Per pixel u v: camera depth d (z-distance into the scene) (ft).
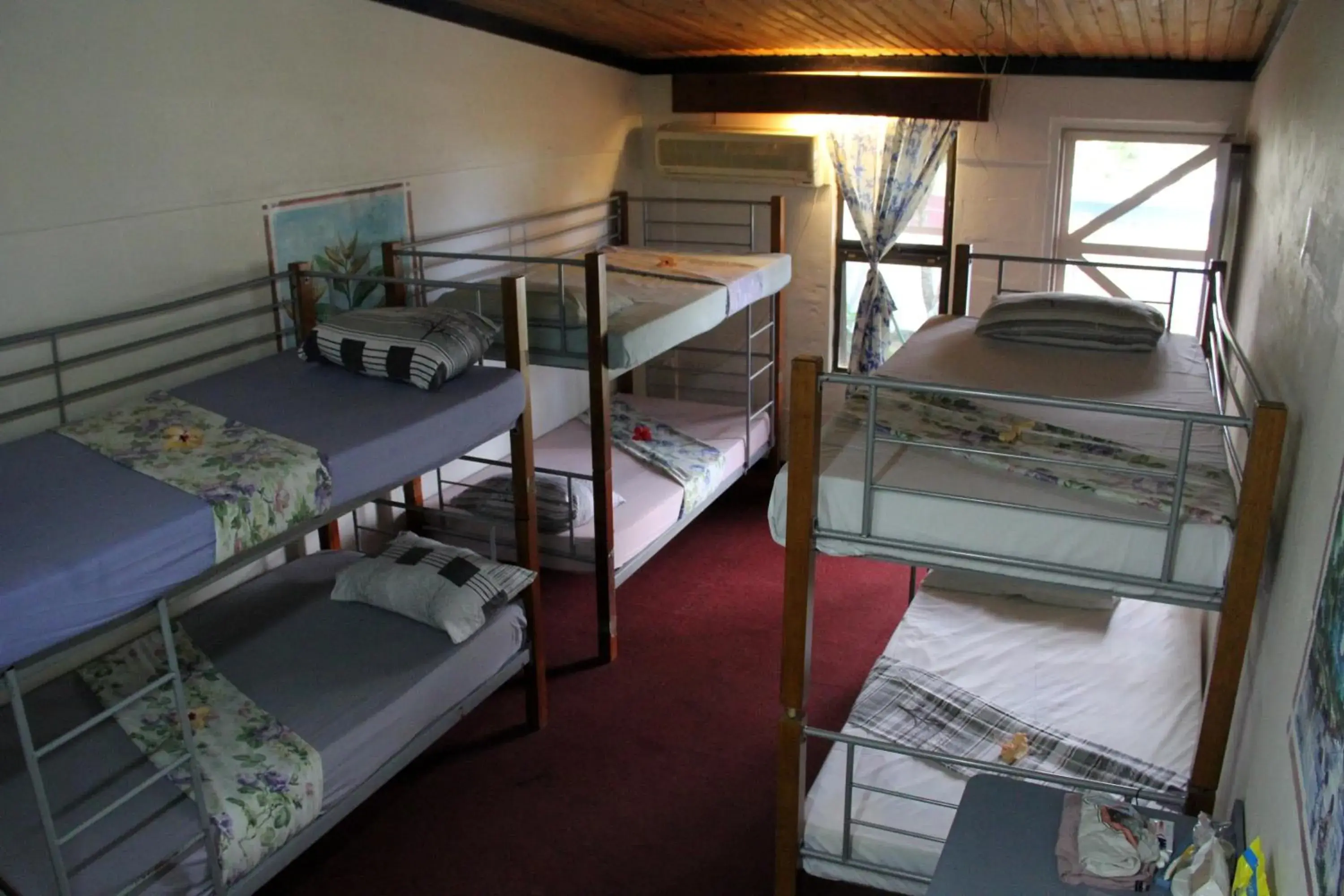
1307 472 7.47
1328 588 5.96
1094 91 17.26
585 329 14.10
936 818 9.76
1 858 8.16
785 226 20.53
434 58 15.51
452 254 13.87
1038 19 14.52
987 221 18.71
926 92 17.90
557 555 15.29
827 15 15.37
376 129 14.70
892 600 16.96
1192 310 17.90
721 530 19.33
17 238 10.53
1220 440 10.27
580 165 19.33
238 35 12.51
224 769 9.37
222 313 12.76
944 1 13.94
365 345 11.41
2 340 10.39
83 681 10.69
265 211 13.17
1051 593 14.01
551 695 14.49
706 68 19.94
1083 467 8.95
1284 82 11.85
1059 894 7.18
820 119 19.38
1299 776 6.03
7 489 8.69
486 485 15.96
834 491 9.11
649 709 14.16
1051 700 11.78
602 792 12.57
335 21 13.79
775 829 10.85
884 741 9.98
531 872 11.35
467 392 11.26
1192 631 13.30
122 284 11.59
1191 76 16.52
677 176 20.59
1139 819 7.79
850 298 20.71
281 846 9.41
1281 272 10.37
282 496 9.02
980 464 9.45
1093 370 13.00
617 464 17.76
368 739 10.30
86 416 11.39
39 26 10.44
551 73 18.12
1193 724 11.26
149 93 11.59
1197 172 17.31
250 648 11.47
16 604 7.09
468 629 11.75
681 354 22.22
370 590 12.25
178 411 10.59
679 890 11.07
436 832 11.93
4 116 10.27
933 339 14.65
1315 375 7.67
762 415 20.29
